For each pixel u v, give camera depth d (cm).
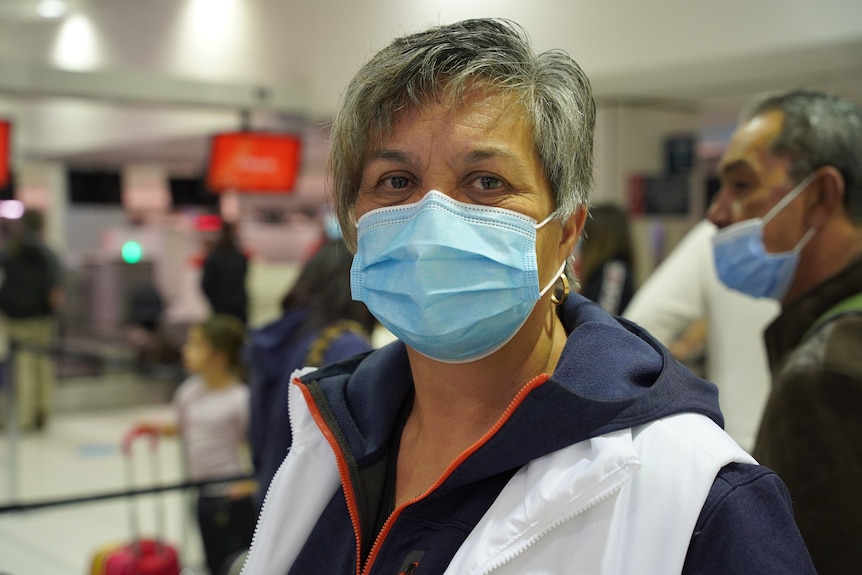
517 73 92
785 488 88
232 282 790
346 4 637
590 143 100
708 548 82
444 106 92
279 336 241
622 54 488
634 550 84
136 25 857
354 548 105
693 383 96
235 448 415
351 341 221
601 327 98
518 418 90
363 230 99
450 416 102
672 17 464
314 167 1061
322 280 234
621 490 87
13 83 600
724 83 522
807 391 126
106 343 905
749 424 225
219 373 416
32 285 735
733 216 159
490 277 92
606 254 395
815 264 152
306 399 111
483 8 551
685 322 260
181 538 436
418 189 96
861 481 121
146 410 816
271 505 113
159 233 1006
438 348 95
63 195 1259
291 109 677
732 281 164
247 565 112
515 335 99
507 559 88
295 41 687
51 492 555
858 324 129
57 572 402
